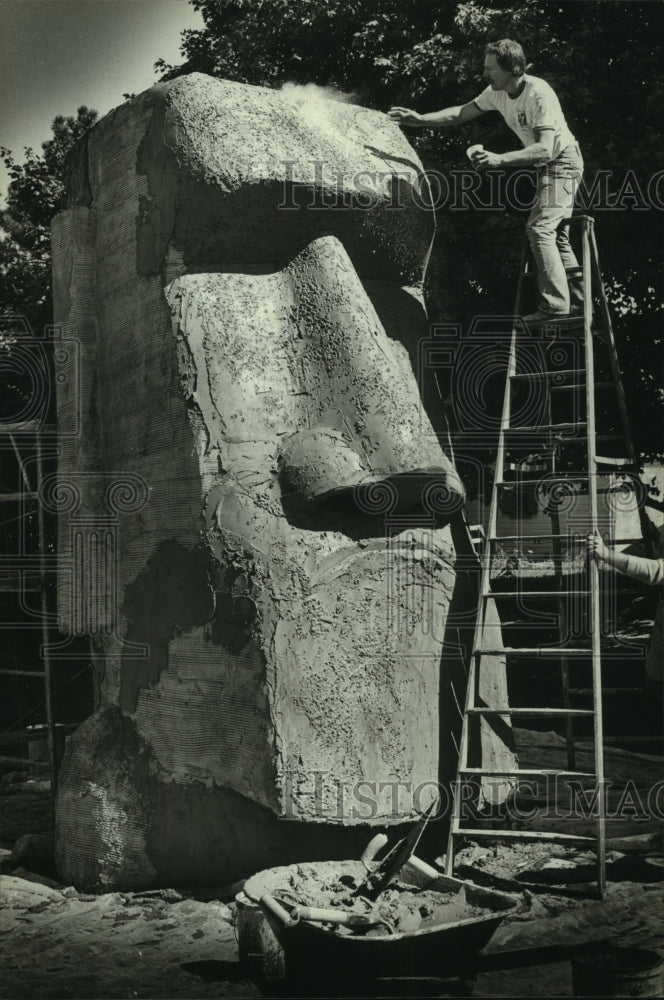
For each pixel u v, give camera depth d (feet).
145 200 18.63
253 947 13.79
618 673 35.60
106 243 19.57
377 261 19.33
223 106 18.13
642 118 32.14
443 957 13.47
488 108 19.84
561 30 33.78
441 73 32.32
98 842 18.02
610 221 32.32
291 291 18.53
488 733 19.36
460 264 33.47
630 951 13.47
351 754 16.80
